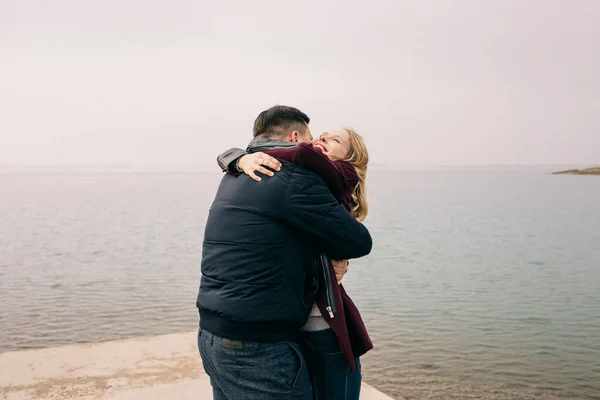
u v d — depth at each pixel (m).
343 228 1.88
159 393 3.38
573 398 9.56
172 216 59.56
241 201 1.89
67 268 25.41
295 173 1.87
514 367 11.42
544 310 17.88
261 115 2.20
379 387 9.89
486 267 27.94
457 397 9.43
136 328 14.46
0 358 3.91
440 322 15.74
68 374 3.66
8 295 19.06
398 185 158.38
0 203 80.44
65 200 89.00
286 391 1.87
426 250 34.66
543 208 75.00
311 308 1.99
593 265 28.89
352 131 2.18
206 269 1.93
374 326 15.15
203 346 1.93
